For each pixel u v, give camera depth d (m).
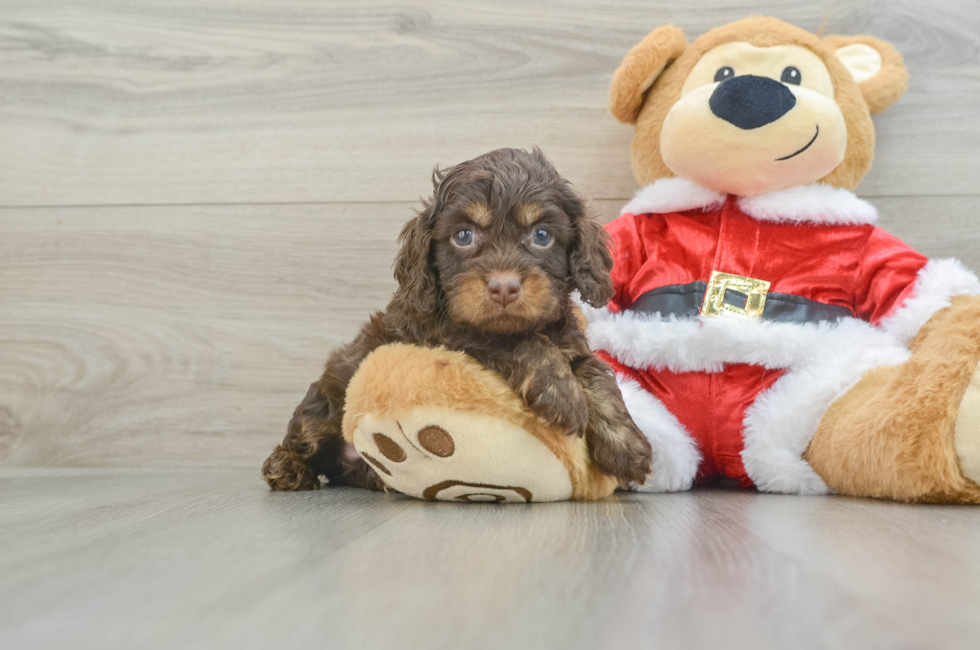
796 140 2.12
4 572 1.00
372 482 2.07
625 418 1.78
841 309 2.16
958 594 0.88
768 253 2.21
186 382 2.83
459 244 1.70
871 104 2.40
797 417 2.00
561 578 0.96
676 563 1.04
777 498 1.91
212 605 0.84
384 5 2.81
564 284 1.78
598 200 2.74
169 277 2.86
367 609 0.82
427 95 2.80
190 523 1.40
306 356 2.81
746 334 2.05
